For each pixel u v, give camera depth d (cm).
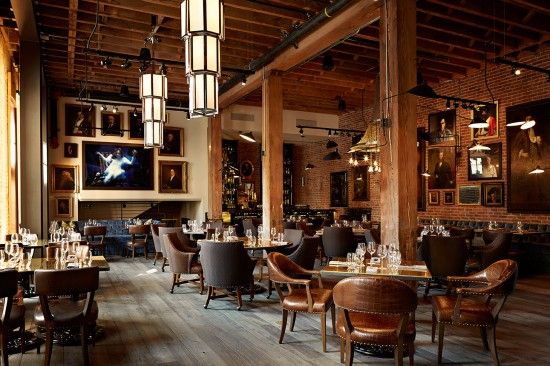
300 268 468
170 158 1366
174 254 656
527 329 474
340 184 1559
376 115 848
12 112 992
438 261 584
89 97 1226
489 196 1020
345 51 939
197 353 408
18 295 448
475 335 454
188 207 1452
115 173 1299
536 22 786
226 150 1689
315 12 717
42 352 412
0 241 796
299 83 1191
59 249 516
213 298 597
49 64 1027
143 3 698
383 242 578
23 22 680
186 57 404
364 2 616
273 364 380
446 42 873
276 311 560
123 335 463
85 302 403
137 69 1051
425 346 422
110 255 1096
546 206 898
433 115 1167
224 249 552
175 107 1318
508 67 980
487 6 739
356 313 360
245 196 1722
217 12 395
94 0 671
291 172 1814
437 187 1155
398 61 564
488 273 416
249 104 1393
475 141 898
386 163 576
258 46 909
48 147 1224
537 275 812
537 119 921
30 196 744
